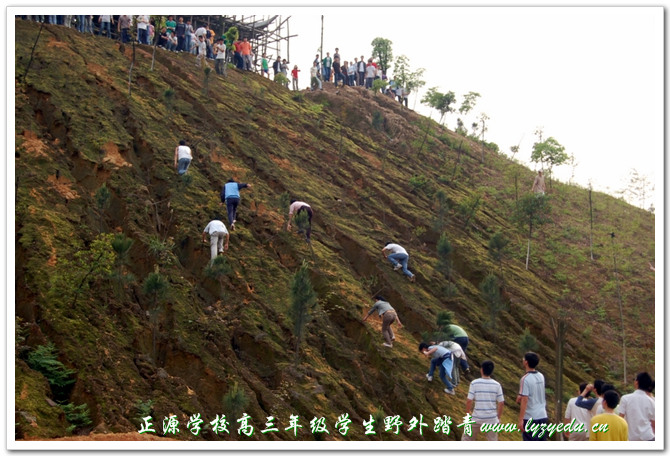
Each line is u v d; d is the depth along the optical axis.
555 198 24.75
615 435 7.86
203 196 14.73
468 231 19.72
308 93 27.30
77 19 21.56
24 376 8.50
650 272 20.80
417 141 25.45
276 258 13.99
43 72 16.58
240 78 24.28
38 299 9.90
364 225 17.22
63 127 14.81
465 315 15.05
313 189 17.77
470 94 29.16
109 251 11.24
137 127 16.02
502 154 28.97
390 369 11.80
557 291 18.62
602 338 17.08
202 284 12.43
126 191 13.65
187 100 19.27
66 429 8.17
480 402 8.97
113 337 9.99
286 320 12.05
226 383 9.97
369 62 31.06
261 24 31.50
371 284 14.56
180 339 10.48
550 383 13.98
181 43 24.72
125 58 20.06
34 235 11.09
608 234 22.58
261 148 18.62
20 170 12.66
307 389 10.52
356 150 22.33
